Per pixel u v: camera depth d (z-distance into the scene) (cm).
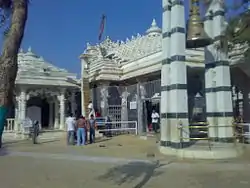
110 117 2589
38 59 3275
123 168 1098
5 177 968
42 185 862
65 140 2198
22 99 2792
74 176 976
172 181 896
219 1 1476
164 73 1462
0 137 538
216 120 1510
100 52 2867
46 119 3191
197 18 1367
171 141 1390
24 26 555
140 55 2553
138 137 2216
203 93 2252
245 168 1075
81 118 1908
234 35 1099
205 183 868
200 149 1310
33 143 2003
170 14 1487
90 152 1528
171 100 1400
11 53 533
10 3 597
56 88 2986
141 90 2427
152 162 1207
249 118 2125
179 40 1395
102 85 2633
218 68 1508
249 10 1013
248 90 2141
